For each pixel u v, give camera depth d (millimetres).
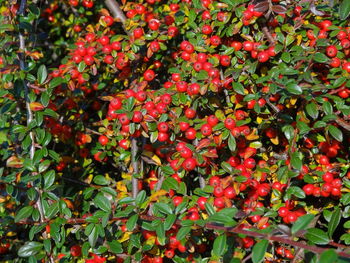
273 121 299
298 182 288
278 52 280
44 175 271
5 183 289
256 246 187
